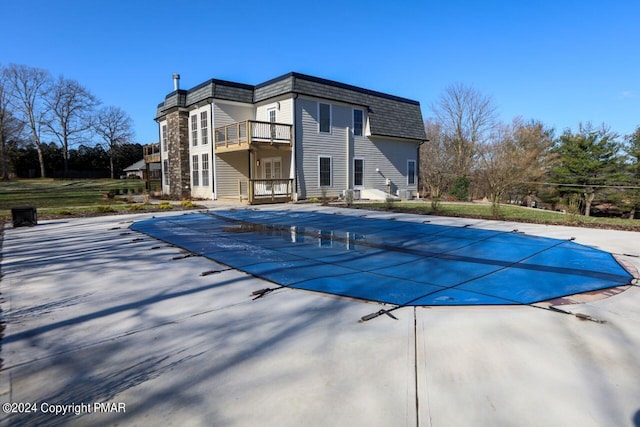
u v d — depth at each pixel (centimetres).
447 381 231
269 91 1778
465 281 458
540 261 561
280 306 372
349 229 903
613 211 2372
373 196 1944
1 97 3978
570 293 410
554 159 2445
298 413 201
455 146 3278
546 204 2458
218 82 1761
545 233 820
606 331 307
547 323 325
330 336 300
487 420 194
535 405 206
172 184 2083
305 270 514
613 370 244
